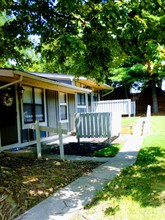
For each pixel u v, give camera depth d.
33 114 8.77
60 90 11.11
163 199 3.52
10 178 4.36
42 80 7.45
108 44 5.11
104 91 24.59
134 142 8.70
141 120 14.20
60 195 3.84
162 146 7.59
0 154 6.47
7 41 6.38
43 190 3.98
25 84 8.30
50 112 10.16
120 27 3.94
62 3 4.06
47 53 6.36
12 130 7.54
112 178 4.67
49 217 3.10
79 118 8.95
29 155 6.59
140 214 3.09
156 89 23.44
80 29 4.16
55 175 4.78
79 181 4.54
